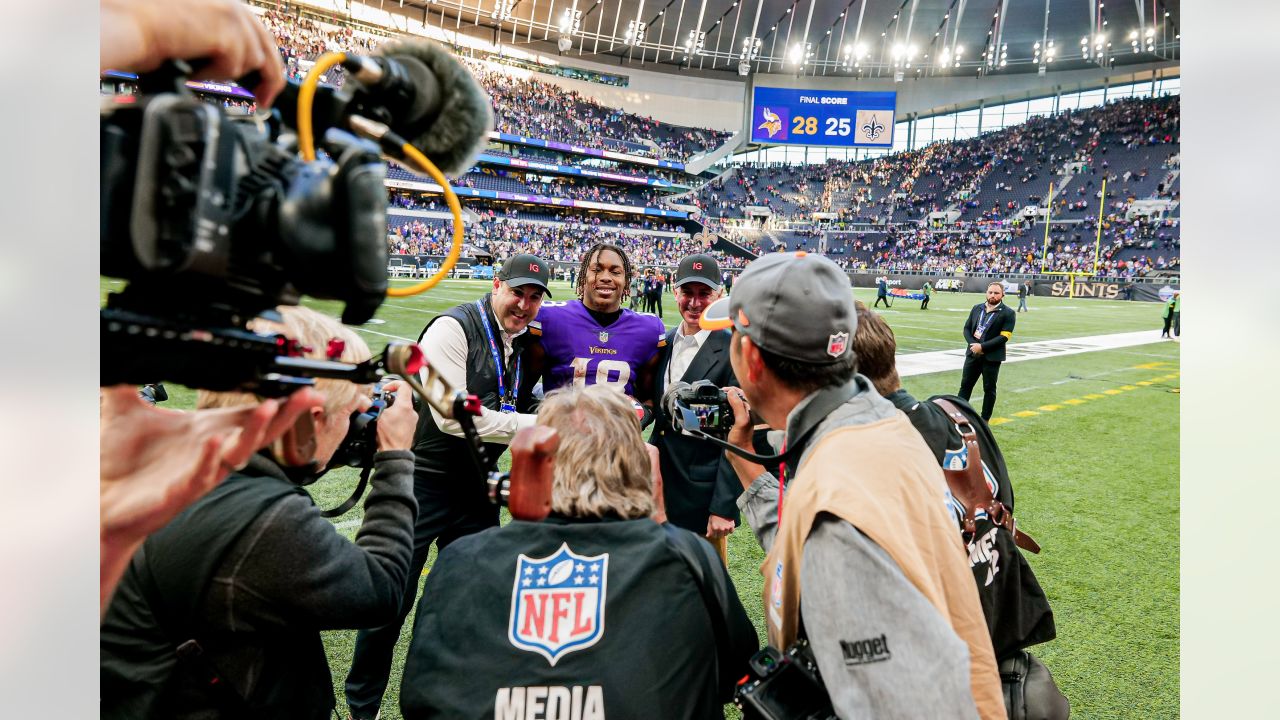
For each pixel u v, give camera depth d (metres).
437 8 47.06
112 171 0.45
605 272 3.12
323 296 0.56
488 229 45.72
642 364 3.16
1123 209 47.56
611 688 0.98
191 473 0.59
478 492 2.61
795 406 1.16
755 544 4.07
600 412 1.19
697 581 1.09
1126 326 20.98
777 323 1.10
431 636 1.06
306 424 0.89
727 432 1.58
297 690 1.14
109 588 0.59
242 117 0.65
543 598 1.04
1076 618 3.23
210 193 0.48
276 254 0.53
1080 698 2.62
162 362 0.52
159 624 1.00
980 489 1.52
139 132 0.46
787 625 1.09
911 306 29.61
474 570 1.08
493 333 2.66
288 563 1.02
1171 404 8.69
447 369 2.50
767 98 49.91
